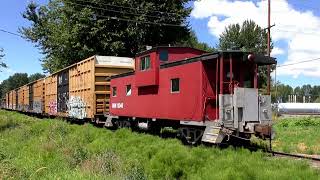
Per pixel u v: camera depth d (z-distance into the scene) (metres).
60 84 35.03
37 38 54.91
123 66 26.47
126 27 42.56
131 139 17.19
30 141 17.91
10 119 32.91
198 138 16.23
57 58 48.56
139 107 21.14
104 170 11.02
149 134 19.33
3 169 10.91
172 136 19.77
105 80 26.03
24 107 55.34
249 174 10.27
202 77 15.72
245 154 12.83
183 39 46.31
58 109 35.41
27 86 53.47
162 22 42.72
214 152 13.48
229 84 15.62
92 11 42.12
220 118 14.80
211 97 15.74
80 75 28.70
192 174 11.48
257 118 15.31
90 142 18.30
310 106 84.50
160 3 43.03
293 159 12.21
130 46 43.53
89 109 26.30
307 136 22.05
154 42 44.34
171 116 17.91
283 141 19.31
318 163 12.39
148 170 11.91
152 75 19.33
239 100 14.98
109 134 19.70
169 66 18.19
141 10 41.94
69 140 16.67
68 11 42.72
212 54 15.13
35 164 12.33
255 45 72.12
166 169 11.89
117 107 24.09
